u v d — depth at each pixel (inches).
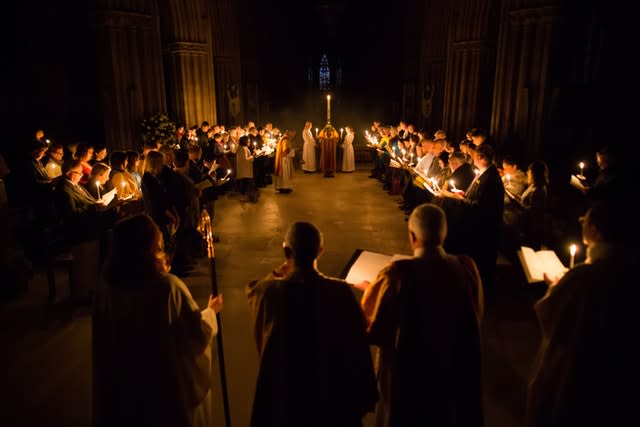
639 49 259.0
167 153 265.4
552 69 333.1
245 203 460.4
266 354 86.8
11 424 139.6
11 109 429.1
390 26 1113.4
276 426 88.0
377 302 92.4
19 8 433.7
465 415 95.7
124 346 89.3
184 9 592.7
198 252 292.4
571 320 86.7
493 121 378.9
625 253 83.0
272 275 92.8
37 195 281.7
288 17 1170.6
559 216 239.6
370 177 614.2
